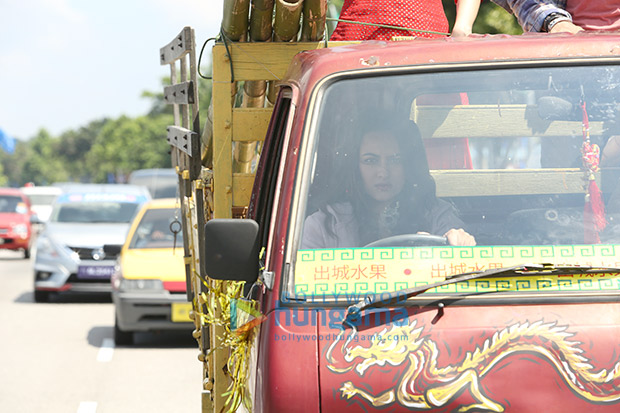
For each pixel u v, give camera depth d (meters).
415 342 3.35
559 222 3.74
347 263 3.57
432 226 3.69
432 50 3.92
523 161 3.89
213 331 5.42
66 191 22.91
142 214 15.93
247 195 5.02
